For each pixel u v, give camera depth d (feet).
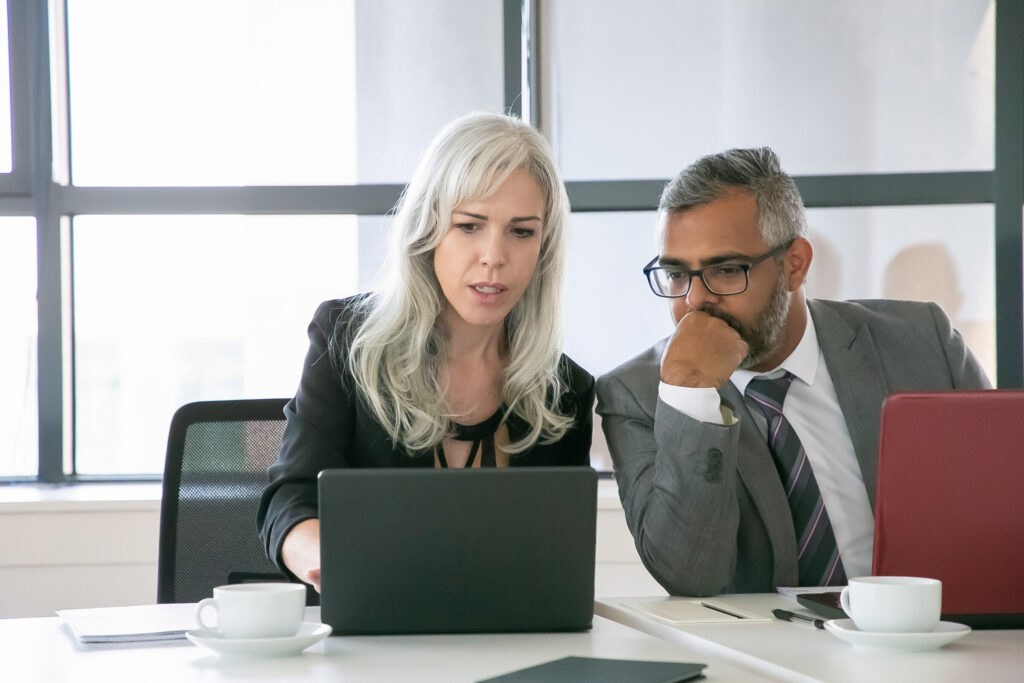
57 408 10.59
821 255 10.41
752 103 10.41
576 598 4.24
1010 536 4.30
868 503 6.13
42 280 10.55
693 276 5.91
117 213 10.62
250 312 10.75
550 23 10.46
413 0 10.58
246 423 6.72
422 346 5.96
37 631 4.41
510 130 5.75
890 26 10.30
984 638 4.16
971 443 4.31
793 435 6.10
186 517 6.56
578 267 10.57
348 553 4.15
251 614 3.88
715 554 5.46
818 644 4.05
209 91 10.69
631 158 10.50
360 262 10.74
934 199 10.26
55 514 9.43
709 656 3.97
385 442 5.98
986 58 10.26
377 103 10.64
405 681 3.50
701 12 10.42
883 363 6.37
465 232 5.67
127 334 10.71
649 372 6.22
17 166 10.53
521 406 6.14
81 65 10.66
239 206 10.61
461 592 4.18
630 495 5.91
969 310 10.34
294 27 10.63
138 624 4.42
